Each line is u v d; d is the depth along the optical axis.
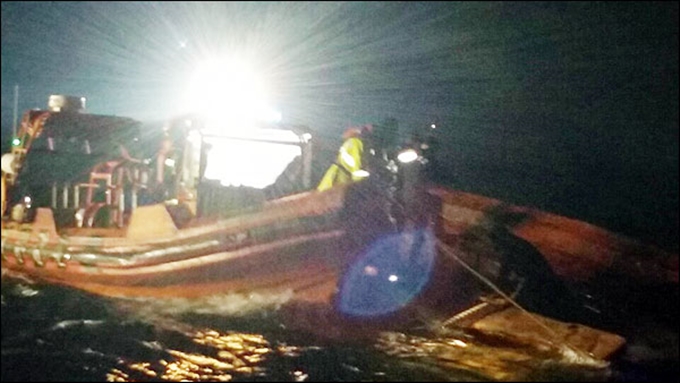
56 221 13.25
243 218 12.42
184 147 13.05
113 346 11.00
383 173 12.58
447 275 12.20
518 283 12.48
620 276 12.99
